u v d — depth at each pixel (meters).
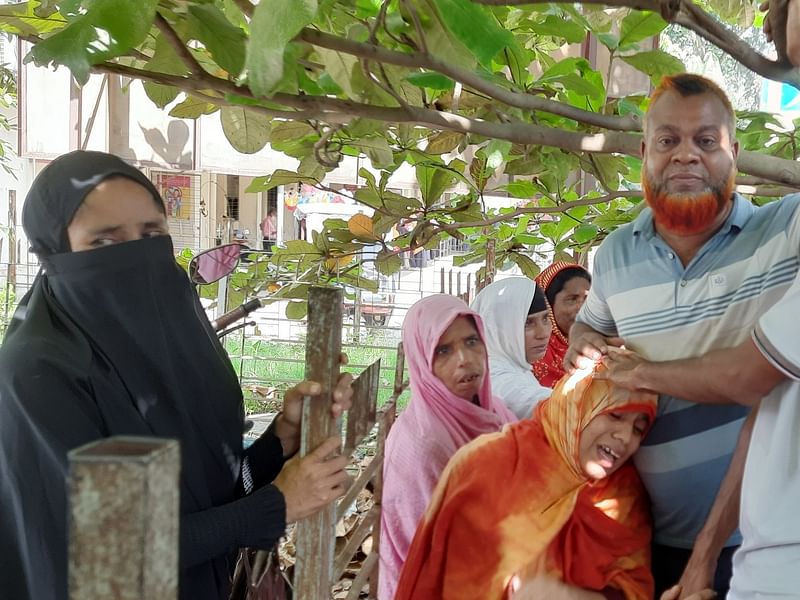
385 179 2.54
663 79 1.59
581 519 1.69
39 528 1.19
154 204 1.43
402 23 1.25
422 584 1.77
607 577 1.68
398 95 1.30
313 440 1.17
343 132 2.01
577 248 3.64
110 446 0.48
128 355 1.35
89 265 1.33
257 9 0.79
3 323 5.64
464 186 3.27
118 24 0.93
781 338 1.26
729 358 1.37
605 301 1.84
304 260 3.07
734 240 1.60
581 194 3.54
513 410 2.43
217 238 10.51
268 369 6.01
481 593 1.70
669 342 1.66
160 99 1.78
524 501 1.70
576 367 1.81
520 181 2.77
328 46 1.12
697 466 1.66
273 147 2.24
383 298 6.16
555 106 1.44
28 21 1.41
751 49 1.17
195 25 1.12
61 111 3.97
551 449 1.73
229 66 1.15
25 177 9.59
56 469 1.19
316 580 1.20
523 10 1.71
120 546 0.46
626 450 1.67
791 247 1.52
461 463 1.78
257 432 4.53
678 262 1.66
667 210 1.58
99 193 1.35
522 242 3.64
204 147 4.11
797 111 2.94
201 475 1.40
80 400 1.27
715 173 1.54
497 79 1.52
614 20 2.06
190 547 1.23
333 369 1.12
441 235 3.30
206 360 1.50
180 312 1.44
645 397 1.63
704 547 1.52
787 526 1.28
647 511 1.77
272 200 11.50
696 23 1.12
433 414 2.06
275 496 1.20
